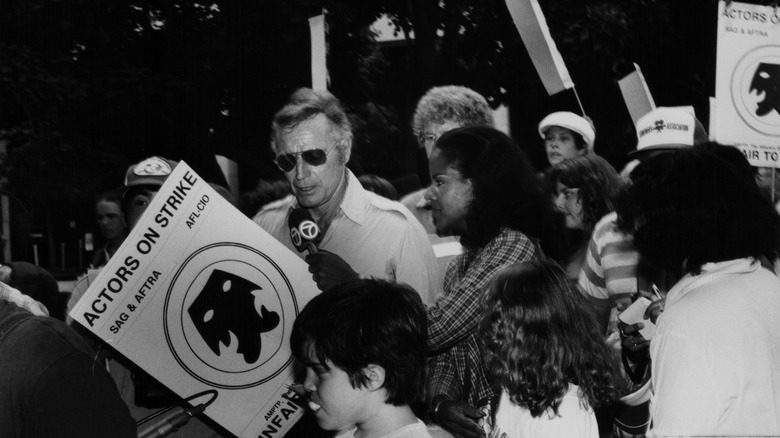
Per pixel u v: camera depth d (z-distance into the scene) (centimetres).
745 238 208
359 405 227
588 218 405
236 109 913
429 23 906
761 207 211
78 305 269
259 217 378
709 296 203
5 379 191
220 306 283
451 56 935
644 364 281
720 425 195
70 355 193
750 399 195
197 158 919
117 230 479
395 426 228
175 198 278
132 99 890
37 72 850
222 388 283
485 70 945
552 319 259
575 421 257
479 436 278
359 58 1002
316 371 231
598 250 380
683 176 212
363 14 956
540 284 262
